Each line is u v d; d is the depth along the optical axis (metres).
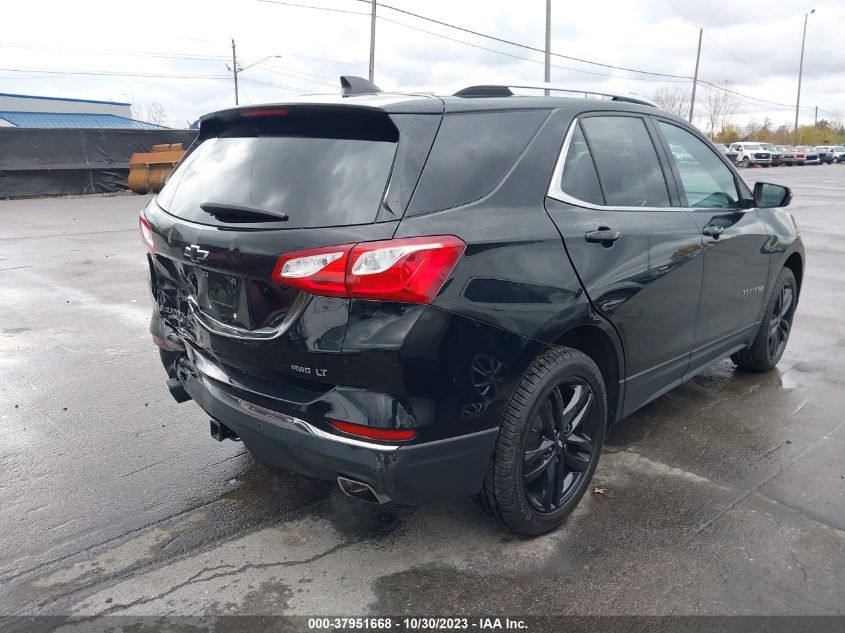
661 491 3.41
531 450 2.86
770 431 4.10
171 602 2.65
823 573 2.78
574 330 3.06
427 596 2.67
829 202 18.81
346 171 2.54
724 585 2.71
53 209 18.02
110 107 58.97
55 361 5.45
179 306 3.18
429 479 2.55
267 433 2.67
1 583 2.75
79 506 3.32
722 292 4.05
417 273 2.35
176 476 3.62
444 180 2.57
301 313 2.45
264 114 2.84
